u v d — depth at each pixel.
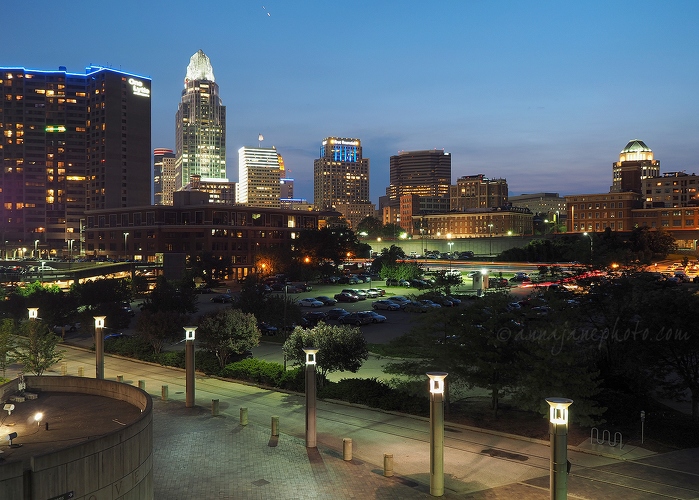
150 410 17.41
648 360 31.05
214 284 117.88
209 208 145.25
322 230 141.12
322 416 31.39
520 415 30.42
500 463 24.14
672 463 24.25
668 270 120.94
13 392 22.34
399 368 32.38
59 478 13.35
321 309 77.06
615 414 29.42
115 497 14.95
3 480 12.41
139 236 152.00
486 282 87.88
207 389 38.19
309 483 22.06
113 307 60.03
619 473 23.14
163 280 78.69
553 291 32.22
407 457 25.03
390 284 111.19
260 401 34.94
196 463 24.16
